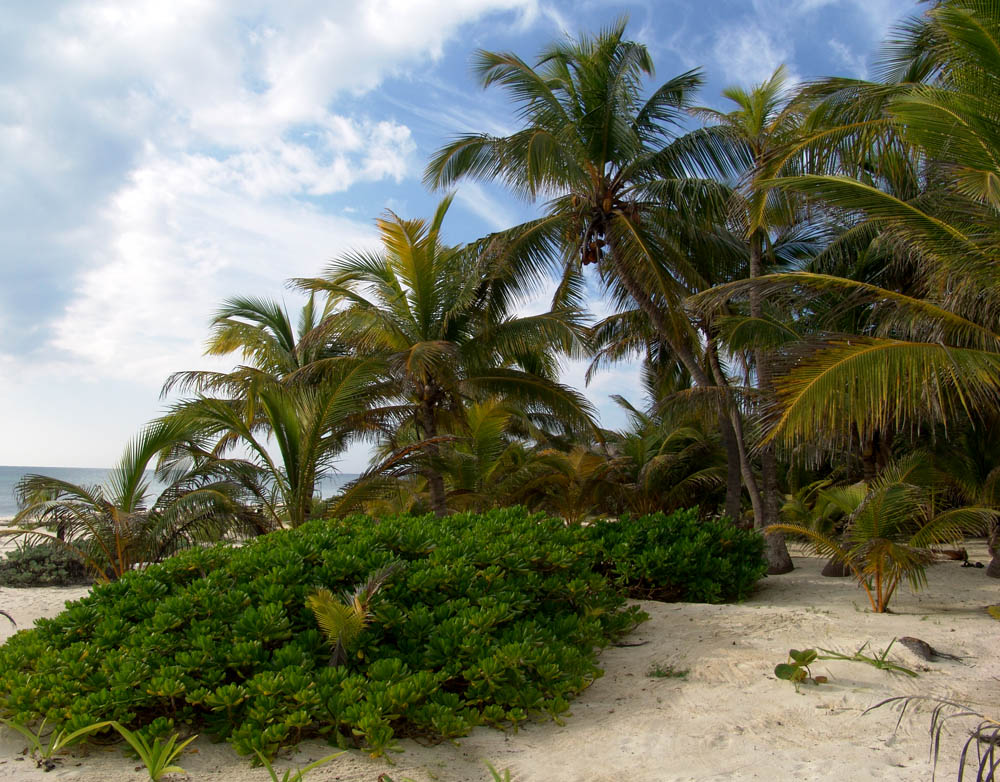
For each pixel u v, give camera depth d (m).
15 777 3.47
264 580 5.29
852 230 11.55
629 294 14.19
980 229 7.57
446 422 13.76
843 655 5.33
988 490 10.56
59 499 9.66
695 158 11.94
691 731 4.05
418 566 5.76
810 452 14.48
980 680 4.73
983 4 6.01
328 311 17.22
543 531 7.21
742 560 9.17
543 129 11.23
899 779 3.29
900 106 6.84
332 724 3.96
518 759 3.74
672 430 18.41
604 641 5.75
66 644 4.85
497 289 12.91
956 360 6.28
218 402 10.45
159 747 3.55
